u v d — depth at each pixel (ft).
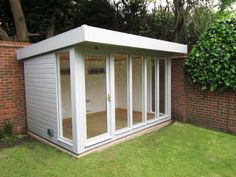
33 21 29.14
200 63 18.31
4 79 17.11
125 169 11.54
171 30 30.58
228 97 17.39
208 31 18.03
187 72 19.77
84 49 13.11
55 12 30.78
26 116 18.61
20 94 18.15
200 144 15.10
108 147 14.73
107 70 14.87
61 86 14.24
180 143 15.34
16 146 15.38
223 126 17.90
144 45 15.20
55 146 14.98
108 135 15.28
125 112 16.93
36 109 16.88
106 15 33.32
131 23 34.01
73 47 12.53
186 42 28.53
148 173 11.07
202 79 18.42
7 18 29.27
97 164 12.17
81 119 13.26
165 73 20.54
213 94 18.39
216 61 17.24
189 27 28.37
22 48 16.89
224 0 28.68
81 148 13.35
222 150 13.99
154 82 19.44
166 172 11.16
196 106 19.81
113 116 15.42
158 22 32.01
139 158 12.89
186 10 26.63
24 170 11.66
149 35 32.45
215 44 17.22
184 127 19.25
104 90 14.99
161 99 20.53
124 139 16.19
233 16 17.17
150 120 19.06
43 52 14.57
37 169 11.74
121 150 14.17
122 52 15.78
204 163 12.15
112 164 12.14
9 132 17.11
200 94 19.36
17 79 17.88
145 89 18.21
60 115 14.51
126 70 16.65
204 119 19.27
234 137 16.52
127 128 16.87
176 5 27.07
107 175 10.94
